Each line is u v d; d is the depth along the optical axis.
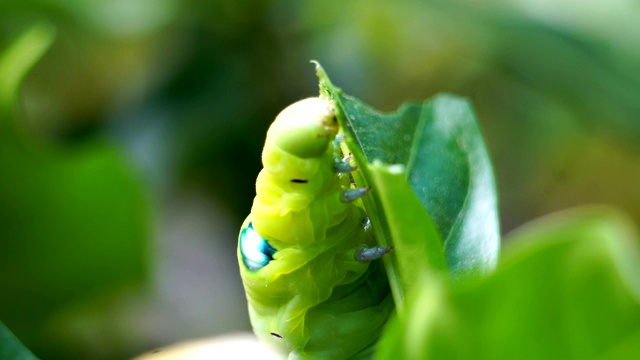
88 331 0.19
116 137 0.24
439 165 0.13
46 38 0.16
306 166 0.13
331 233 0.13
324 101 0.13
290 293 0.14
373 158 0.13
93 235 0.17
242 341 0.19
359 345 0.14
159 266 0.23
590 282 0.10
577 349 0.11
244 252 0.14
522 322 0.11
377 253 0.12
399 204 0.11
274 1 0.24
